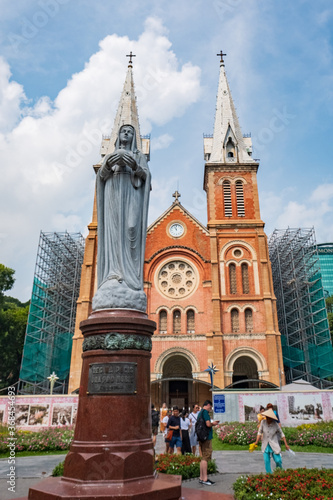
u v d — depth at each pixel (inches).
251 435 769.6
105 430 260.7
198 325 1542.8
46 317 1878.7
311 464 563.5
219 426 885.8
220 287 1584.6
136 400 275.1
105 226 350.9
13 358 2265.0
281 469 380.2
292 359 1860.2
